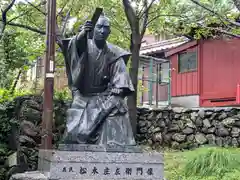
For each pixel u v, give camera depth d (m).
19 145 9.70
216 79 17.64
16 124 10.16
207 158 8.41
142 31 11.64
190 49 18.92
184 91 19.11
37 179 5.45
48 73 8.10
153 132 12.83
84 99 5.91
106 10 12.34
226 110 11.49
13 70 14.26
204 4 11.63
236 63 16.88
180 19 12.71
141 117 13.41
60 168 5.27
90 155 5.38
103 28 5.89
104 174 5.37
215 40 17.59
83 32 5.65
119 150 5.55
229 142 11.19
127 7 11.35
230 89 17.02
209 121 11.71
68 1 12.09
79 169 5.31
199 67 18.38
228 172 8.00
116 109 5.80
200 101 18.25
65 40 6.07
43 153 6.54
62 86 13.02
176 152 11.03
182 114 12.28
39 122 9.94
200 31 14.39
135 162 5.48
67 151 5.36
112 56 6.02
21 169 9.56
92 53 5.90
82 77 5.89
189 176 8.27
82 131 5.60
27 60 13.80
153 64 19.02
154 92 20.56
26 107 9.91
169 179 8.16
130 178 5.43
